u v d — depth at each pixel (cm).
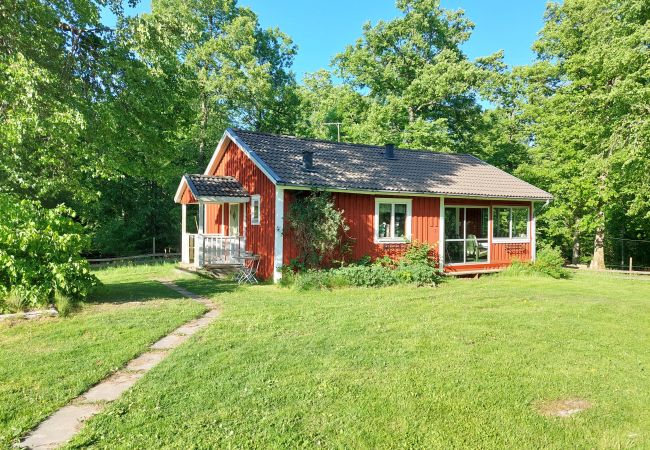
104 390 514
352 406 474
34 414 445
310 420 443
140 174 1585
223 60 3009
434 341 725
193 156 3200
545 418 460
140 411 453
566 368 609
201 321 856
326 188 1434
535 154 2850
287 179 1409
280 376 557
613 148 1767
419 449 396
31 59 1138
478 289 1340
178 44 1428
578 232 2627
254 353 644
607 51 1766
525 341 740
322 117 4012
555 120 2366
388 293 1227
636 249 3053
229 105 3278
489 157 3338
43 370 566
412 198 1669
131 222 2825
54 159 1269
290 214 1425
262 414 453
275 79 3994
